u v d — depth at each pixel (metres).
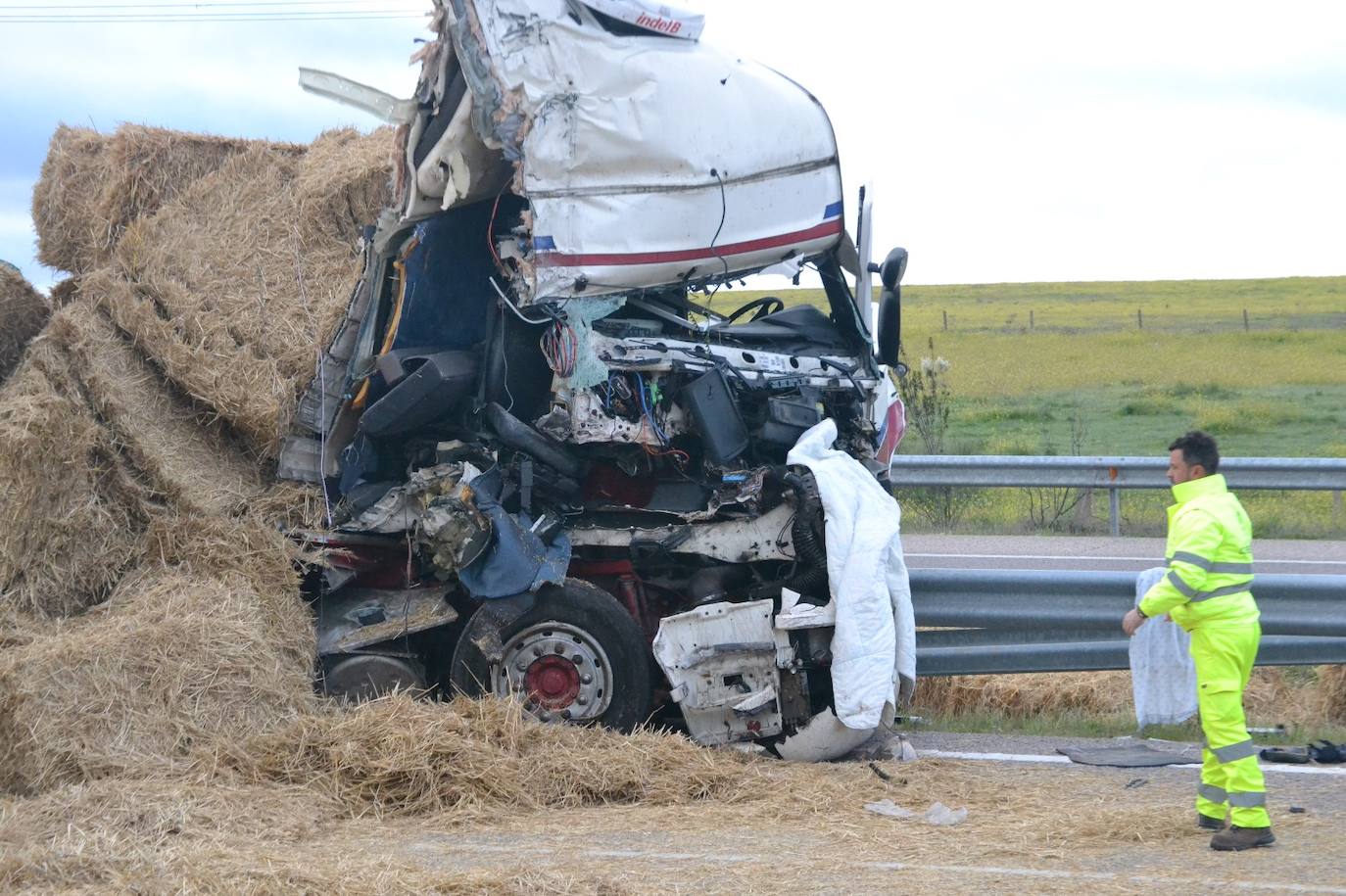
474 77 14.66
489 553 14.78
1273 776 13.81
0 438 13.42
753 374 16.06
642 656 14.73
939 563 26.97
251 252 16.44
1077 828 11.70
